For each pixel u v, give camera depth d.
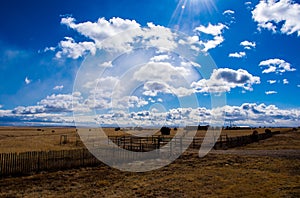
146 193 11.49
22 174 15.35
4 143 37.34
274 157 22.47
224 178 14.15
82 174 15.87
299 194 10.66
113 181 14.09
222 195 10.83
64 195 11.30
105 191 11.98
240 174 15.16
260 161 20.16
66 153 18.20
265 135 50.59
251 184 12.55
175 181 13.77
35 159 16.56
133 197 10.94
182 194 11.22
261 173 15.34
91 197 10.97
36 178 14.53
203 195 10.94
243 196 10.58
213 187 12.23
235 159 21.55
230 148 31.80
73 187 12.78
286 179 13.56
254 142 41.53
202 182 13.34
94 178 14.84
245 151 28.05
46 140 43.53
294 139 46.25
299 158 21.69
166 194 11.28
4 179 14.17
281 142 40.56
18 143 37.16
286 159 21.09
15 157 15.51
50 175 15.34
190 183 13.20
